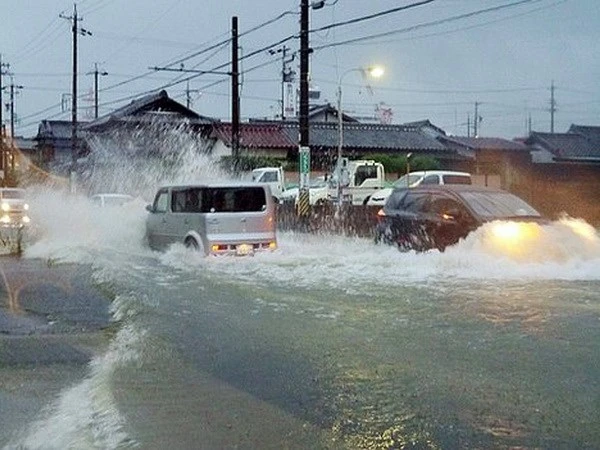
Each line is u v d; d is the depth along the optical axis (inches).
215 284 506.3
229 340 342.3
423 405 244.7
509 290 460.4
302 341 335.6
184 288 491.8
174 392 267.7
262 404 251.8
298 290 475.2
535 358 296.7
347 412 240.8
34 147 3137.3
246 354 317.4
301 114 1048.8
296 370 291.0
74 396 265.9
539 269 532.4
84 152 2128.4
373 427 226.8
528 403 243.3
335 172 1441.9
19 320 405.4
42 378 292.7
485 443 210.8
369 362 297.6
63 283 538.0
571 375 272.5
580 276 511.2
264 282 512.4
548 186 1370.6
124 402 256.1
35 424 237.1
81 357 326.0
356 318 382.3
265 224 669.9
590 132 2130.9
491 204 608.7
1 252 781.3
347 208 1021.2
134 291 479.8
